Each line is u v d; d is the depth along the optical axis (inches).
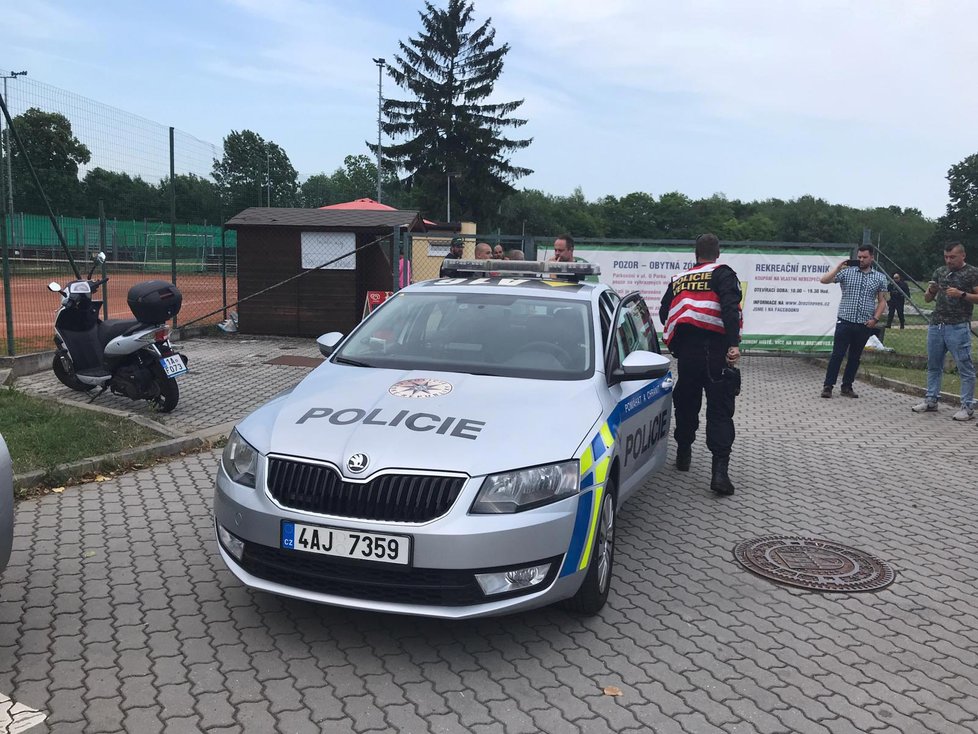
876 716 128.4
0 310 617.0
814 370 505.0
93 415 282.2
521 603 135.9
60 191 629.6
